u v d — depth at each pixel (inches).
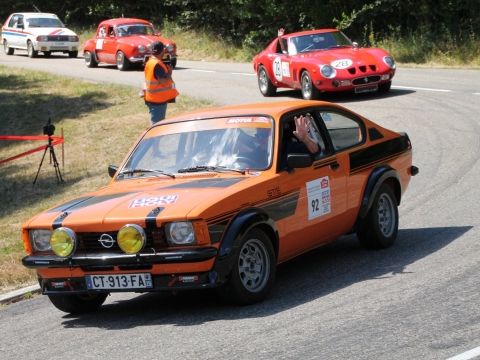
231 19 1882.4
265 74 1127.6
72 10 2434.8
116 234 351.3
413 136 781.9
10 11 2546.8
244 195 358.0
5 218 701.9
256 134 395.5
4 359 325.4
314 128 413.1
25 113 1184.2
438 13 1473.9
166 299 396.2
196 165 394.0
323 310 338.0
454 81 1106.7
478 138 741.3
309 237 396.2
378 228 434.9
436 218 499.2
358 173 426.3
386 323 311.4
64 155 925.8
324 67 1006.4
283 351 291.3
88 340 337.7
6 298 431.8
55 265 359.9
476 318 307.3
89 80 1409.9
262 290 362.3
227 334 319.3
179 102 1083.3
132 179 402.3
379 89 1047.0
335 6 1636.3
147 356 303.4
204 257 338.3
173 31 2050.9
